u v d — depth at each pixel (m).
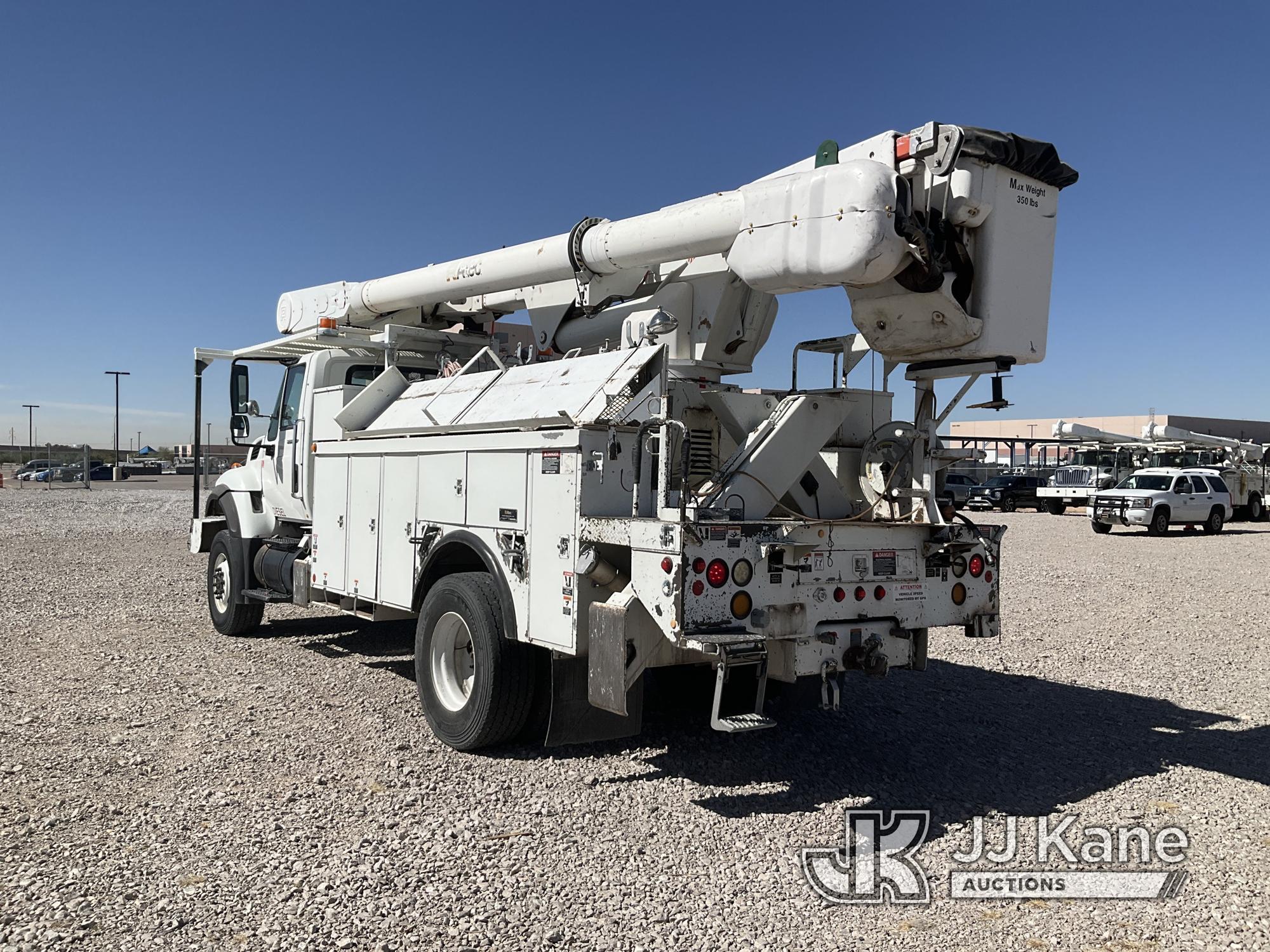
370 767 5.32
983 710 6.94
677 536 4.42
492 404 6.03
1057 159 4.95
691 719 6.49
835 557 4.96
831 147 5.05
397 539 6.63
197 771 5.20
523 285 7.17
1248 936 3.55
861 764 5.61
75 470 63.50
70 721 6.11
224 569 9.27
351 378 8.44
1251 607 12.23
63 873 3.88
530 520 5.28
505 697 5.42
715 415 5.72
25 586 12.35
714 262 5.88
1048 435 75.75
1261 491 34.84
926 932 3.57
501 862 4.09
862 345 5.71
